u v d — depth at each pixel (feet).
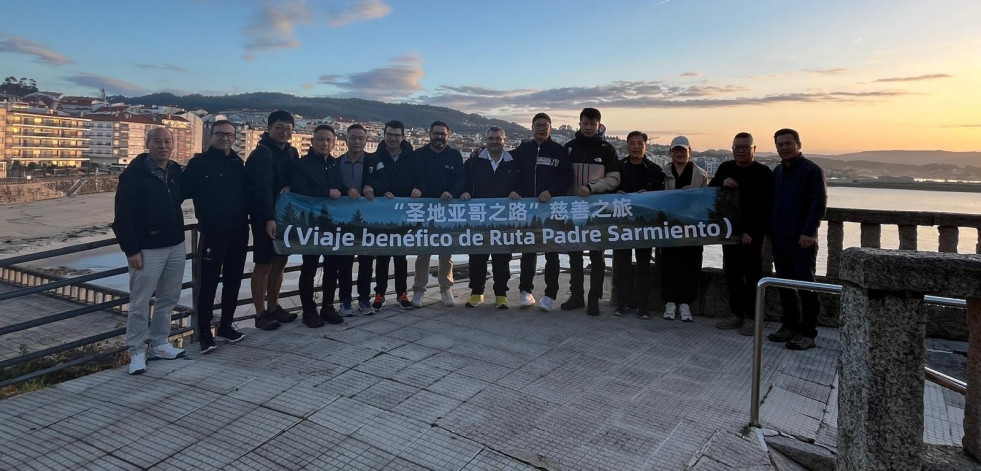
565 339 17.31
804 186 16.76
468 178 20.98
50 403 12.28
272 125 18.19
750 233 18.24
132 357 14.05
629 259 20.35
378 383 13.25
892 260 6.39
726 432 11.19
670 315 19.89
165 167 14.80
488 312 20.76
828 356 16.05
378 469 9.70
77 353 35.73
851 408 7.04
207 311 15.93
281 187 18.39
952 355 16.35
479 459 10.04
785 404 12.61
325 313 18.86
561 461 10.02
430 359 15.03
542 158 20.26
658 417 11.82
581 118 20.17
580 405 12.34
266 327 17.76
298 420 11.34
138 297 14.07
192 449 10.29
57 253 13.65
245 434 10.80
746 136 18.37
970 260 6.13
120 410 11.87
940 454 6.77
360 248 18.99
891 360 6.55
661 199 19.27
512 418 11.60
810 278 16.89
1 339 42.50
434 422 11.34
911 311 6.51
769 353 16.29
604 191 19.65
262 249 17.54
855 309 7.00
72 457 10.06
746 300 18.37
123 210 13.64
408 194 20.21
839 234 19.66
